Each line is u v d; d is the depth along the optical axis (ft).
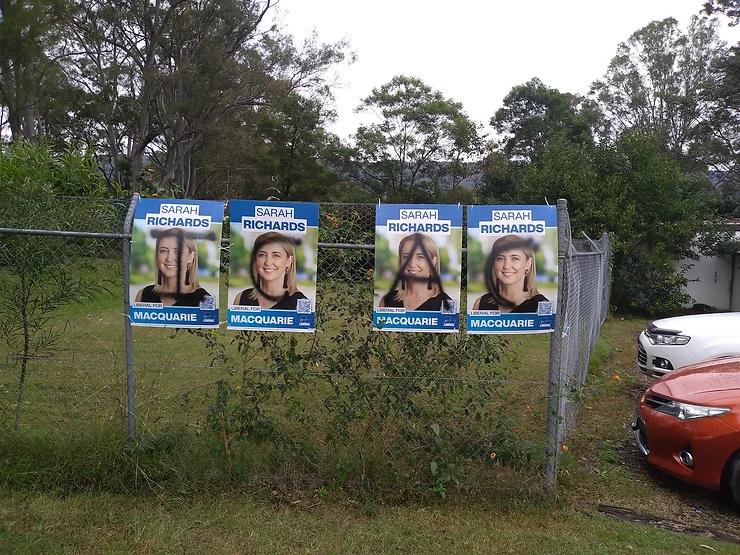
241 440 14.52
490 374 15.26
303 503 14.14
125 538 12.59
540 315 14.15
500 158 124.36
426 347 14.66
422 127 132.26
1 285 15.53
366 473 14.58
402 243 14.06
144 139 118.73
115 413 15.25
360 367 14.66
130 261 14.39
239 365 17.58
